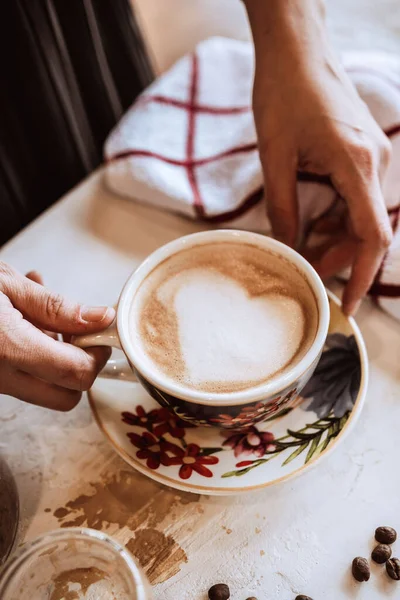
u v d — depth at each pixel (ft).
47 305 1.27
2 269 1.30
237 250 1.36
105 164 1.81
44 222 1.77
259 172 1.63
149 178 1.69
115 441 1.29
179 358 1.24
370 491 1.26
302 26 1.49
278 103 1.48
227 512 1.27
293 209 1.51
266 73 1.51
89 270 1.64
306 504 1.26
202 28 2.66
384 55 1.88
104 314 1.26
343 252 1.48
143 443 1.29
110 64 2.20
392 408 1.35
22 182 2.07
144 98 1.85
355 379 1.30
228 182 1.69
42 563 1.16
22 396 1.30
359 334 1.35
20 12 1.77
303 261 1.29
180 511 1.27
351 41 2.41
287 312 1.28
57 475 1.34
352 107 1.46
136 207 1.76
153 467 1.25
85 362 1.25
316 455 1.24
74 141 2.10
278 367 1.21
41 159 2.10
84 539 1.16
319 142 1.43
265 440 1.28
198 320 1.29
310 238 1.59
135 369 1.21
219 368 1.22
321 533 1.23
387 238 1.37
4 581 1.13
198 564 1.21
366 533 1.22
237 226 1.64
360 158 1.39
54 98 1.97
